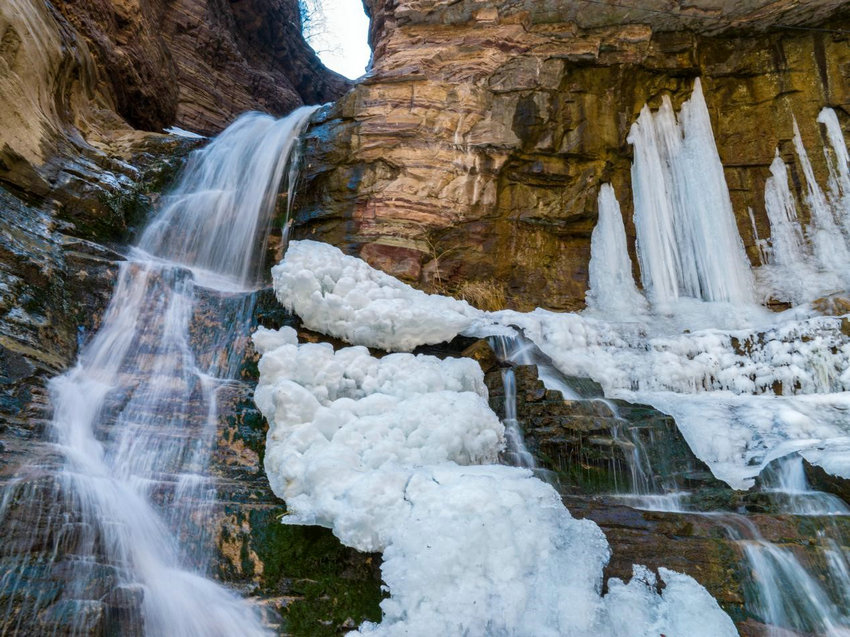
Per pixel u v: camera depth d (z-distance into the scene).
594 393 6.47
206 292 6.00
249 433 4.50
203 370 5.19
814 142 9.66
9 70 6.11
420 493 3.52
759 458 5.18
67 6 9.19
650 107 10.10
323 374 4.75
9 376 4.07
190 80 14.49
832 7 9.26
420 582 3.11
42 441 3.82
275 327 5.61
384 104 8.98
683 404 5.98
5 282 4.68
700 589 3.33
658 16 9.49
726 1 9.20
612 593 3.27
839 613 3.39
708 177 9.66
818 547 3.63
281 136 9.36
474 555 3.20
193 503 3.68
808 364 6.66
